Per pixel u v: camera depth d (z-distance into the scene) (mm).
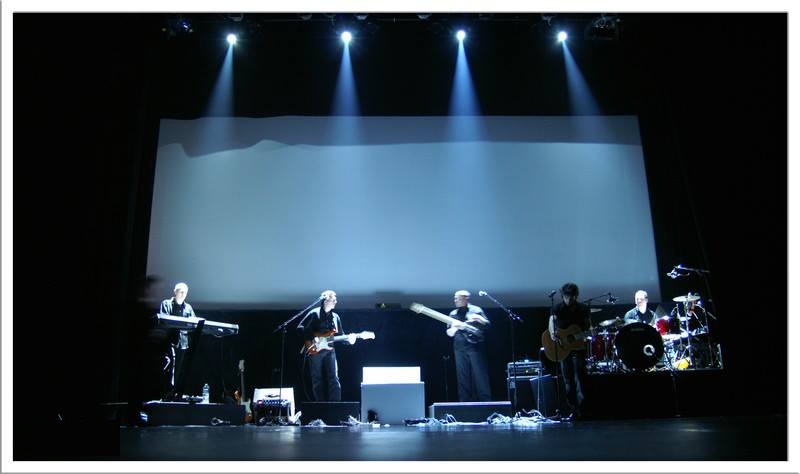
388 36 7691
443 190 7328
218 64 7559
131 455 2762
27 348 3975
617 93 7680
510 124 7543
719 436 3311
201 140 7332
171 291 6926
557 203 7340
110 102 5590
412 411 5902
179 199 7145
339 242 7160
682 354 6500
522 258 7199
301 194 7258
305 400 6980
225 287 6996
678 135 6859
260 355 7062
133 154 6195
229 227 7129
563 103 7633
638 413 5688
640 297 6941
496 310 7266
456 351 6680
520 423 5328
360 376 7133
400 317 7266
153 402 5695
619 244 7270
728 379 5895
